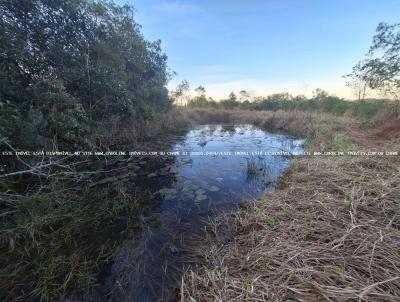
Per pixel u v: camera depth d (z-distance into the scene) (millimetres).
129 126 8227
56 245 2357
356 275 1552
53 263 2062
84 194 3607
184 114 17406
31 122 3732
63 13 5145
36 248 2291
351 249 1786
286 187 3531
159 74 11414
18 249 2242
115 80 6250
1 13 4117
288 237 2096
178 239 2529
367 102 11039
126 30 8094
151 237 2584
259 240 2184
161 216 3068
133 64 8828
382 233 1873
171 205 3414
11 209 2732
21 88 4258
